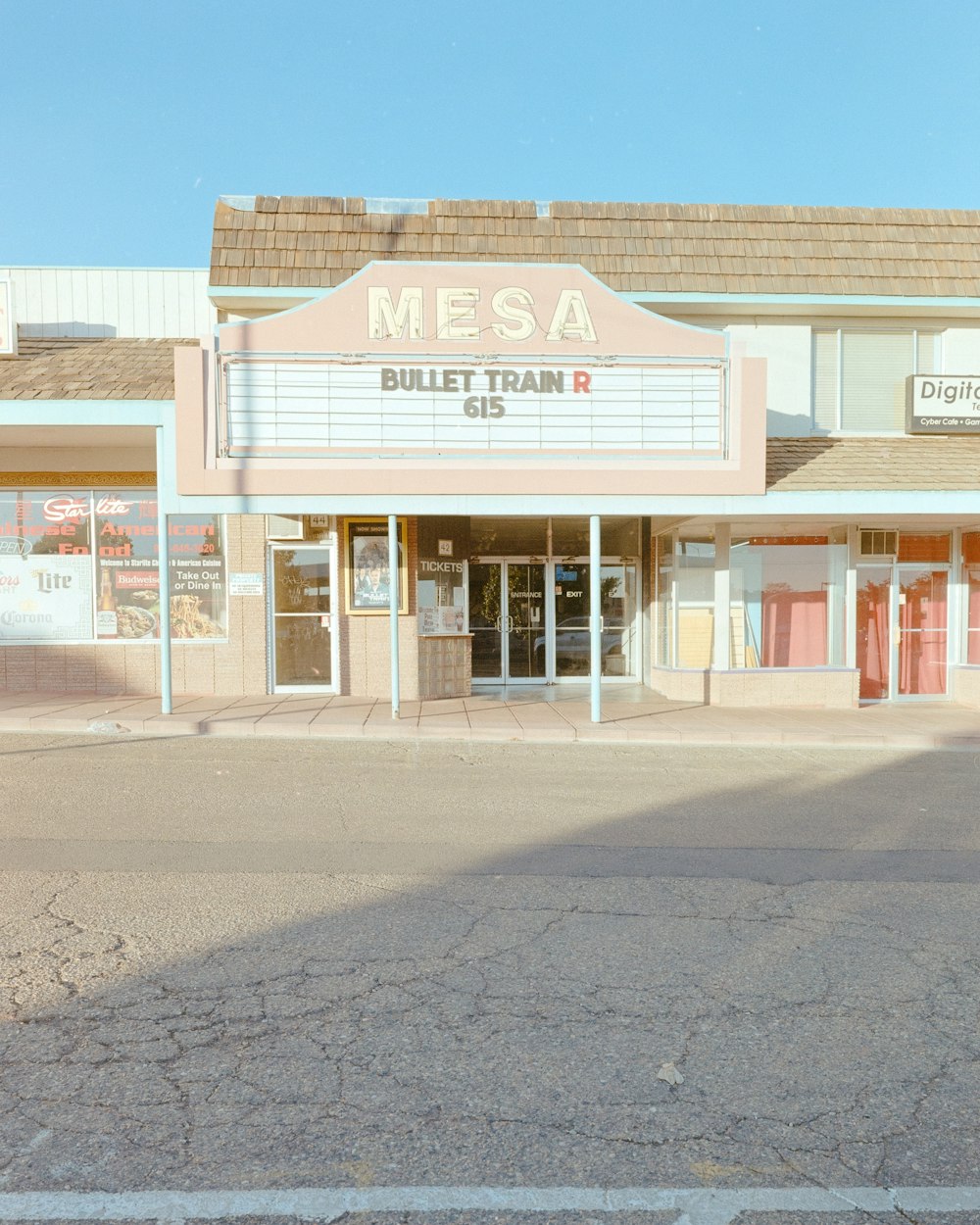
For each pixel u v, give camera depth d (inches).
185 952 199.3
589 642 724.7
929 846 295.1
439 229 577.9
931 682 640.4
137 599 607.5
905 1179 127.2
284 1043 161.2
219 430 503.8
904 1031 168.9
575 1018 171.6
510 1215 119.0
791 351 606.2
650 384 522.6
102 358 560.7
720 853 283.7
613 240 586.6
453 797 353.1
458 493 514.9
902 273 594.2
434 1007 174.9
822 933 216.5
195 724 494.6
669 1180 126.3
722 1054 159.6
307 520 608.7
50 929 211.2
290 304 564.4
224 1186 123.4
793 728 512.4
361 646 611.2
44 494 601.6
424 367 511.8
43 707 545.0
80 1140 133.0
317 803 339.9
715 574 606.9
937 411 599.5
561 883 250.4
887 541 629.3
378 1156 130.2
